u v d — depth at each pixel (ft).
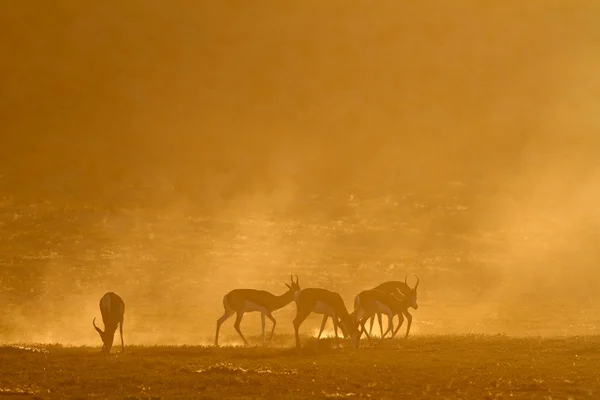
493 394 209.26
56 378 224.12
